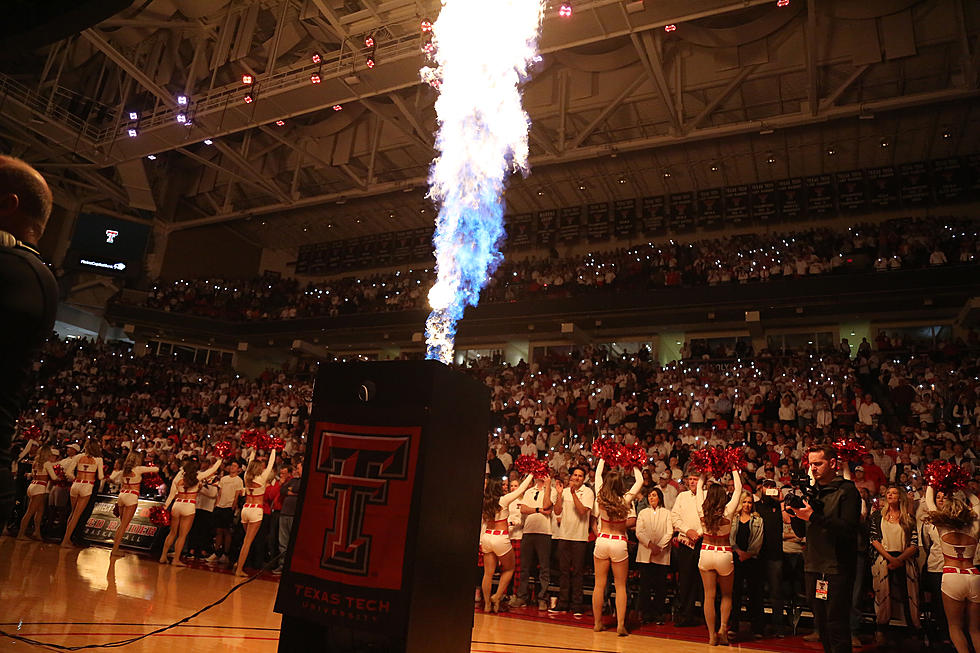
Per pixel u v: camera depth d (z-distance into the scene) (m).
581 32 15.42
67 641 4.53
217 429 18.00
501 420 17.77
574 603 8.51
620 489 7.32
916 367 15.51
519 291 23.02
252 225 30.08
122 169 24.81
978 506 7.10
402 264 28.03
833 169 21.30
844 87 16.72
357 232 29.23
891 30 16.06
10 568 7.84
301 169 25.20
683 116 19.91
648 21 15.02
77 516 11.13
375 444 2.45
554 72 20.03
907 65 16.92
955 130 18.94
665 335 22.84
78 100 23.34
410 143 22.05
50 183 26.81
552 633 6.89
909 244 18.08
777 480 9.98
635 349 23.03
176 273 28.69
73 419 18.88
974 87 15.65
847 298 18.14
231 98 20.44
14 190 1.86
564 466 12.06
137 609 6.09
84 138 22.95
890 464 11.52
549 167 22.70
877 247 18.75
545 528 9.05
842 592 4.59
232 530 11.30
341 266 28.95
